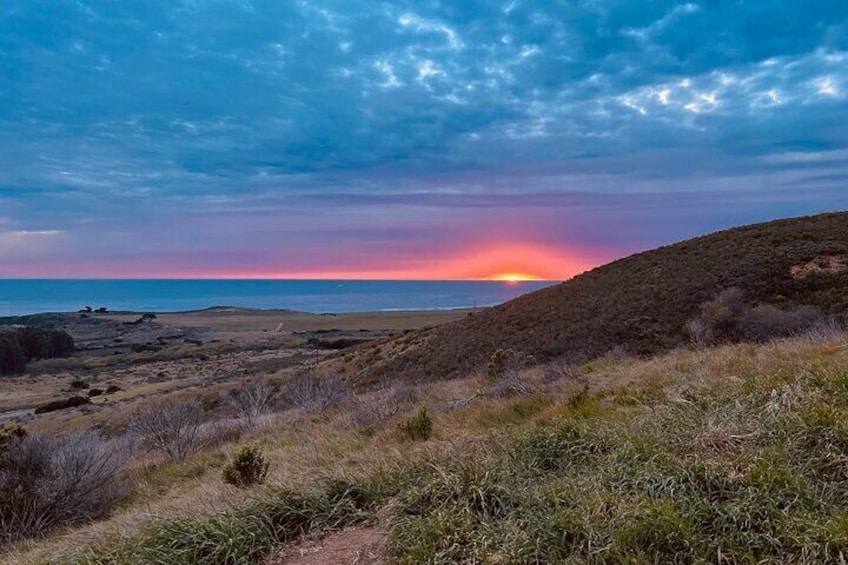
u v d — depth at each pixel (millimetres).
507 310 33125
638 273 30531
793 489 2771
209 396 23969
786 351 7859
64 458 6844
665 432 3973
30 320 154500
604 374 10594
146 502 6598
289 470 5746
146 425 11766
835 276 21922
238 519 3295
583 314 26719
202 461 9109
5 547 5508
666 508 2645
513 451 4062
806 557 2271
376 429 8500
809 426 3410
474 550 2623
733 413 4082
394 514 3195
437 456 4113
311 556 3035
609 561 2455
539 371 15258
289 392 17141
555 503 2980
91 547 3469
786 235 28266
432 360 28438
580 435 4145
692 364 8828
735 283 23859
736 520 2574
